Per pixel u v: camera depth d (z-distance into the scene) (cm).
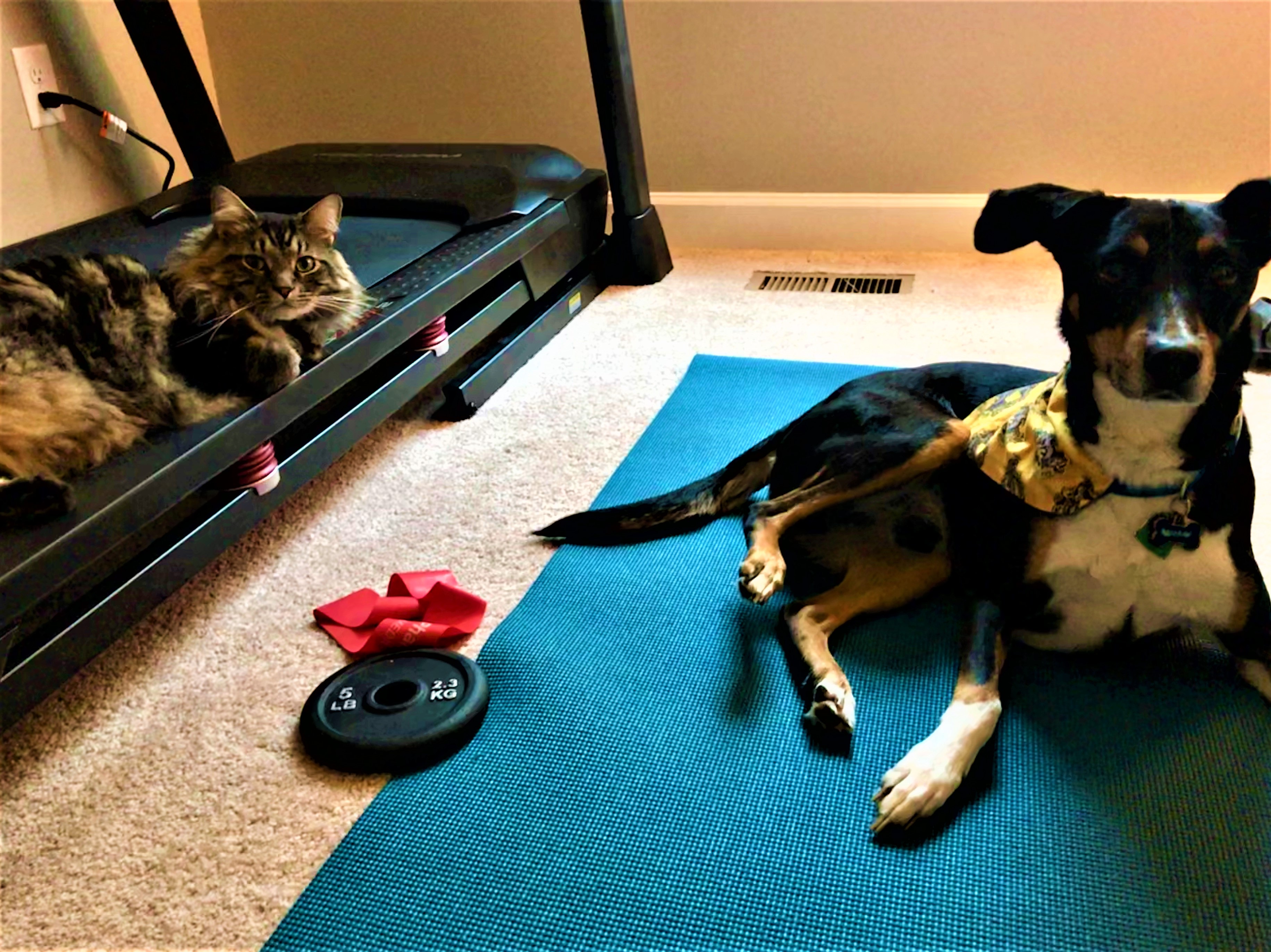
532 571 181
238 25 357
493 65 347
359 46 353
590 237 304
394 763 137
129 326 166
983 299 297
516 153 303
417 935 114
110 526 143
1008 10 302
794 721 143
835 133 333
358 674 151
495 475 215
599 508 199
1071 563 139
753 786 132
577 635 161
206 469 161
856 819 127
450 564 185
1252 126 301
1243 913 112
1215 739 135
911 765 128
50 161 298
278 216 188
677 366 264
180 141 324
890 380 176
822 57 322
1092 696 144
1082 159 319
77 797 137
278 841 129
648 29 331
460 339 238
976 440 154
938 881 118
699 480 200
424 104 359
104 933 117
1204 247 123
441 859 123
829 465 166
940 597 167
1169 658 151
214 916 119
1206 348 120
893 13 310
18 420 147
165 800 136
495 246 245
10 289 153
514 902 118
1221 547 134
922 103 321
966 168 328
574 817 128
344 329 197
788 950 111
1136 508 134
